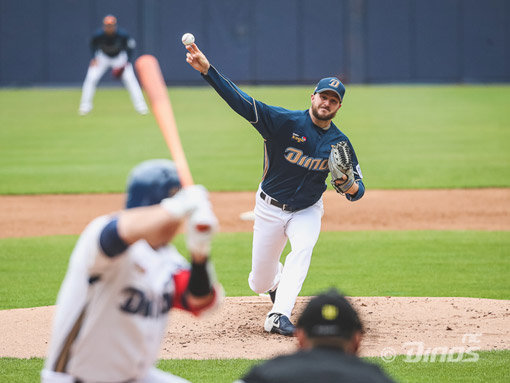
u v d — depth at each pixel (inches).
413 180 2279.8
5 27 4682.6
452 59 4805.6
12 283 1283.2
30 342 942.4
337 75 4793.3
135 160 2593.5
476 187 2174.0
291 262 968.9
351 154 971.9
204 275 440.5
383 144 2893.7
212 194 2114.9
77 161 2581.2
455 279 1280.8
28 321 1041.5
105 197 2081.7
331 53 4768.7
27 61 4719.5
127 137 3024.1
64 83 4744.1
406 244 1562.5
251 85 4783.5
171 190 442.9
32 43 4702.3
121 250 416.2
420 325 999.6
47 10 4667.8
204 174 2374.5
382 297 1151.6
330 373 380.8
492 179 2269.9
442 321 1017.5
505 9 4756.4
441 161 2561.5
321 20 4739.2
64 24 4685.0
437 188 2171.5
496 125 3312.0
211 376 802.2
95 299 447.8
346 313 408.8
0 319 1052.5
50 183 2245.3
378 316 1045.8
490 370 817.5
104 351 455.8
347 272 1341.0
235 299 1161.4
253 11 4714.6
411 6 4758.9
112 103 4067.4
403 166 2486.5
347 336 407.8
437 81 4832.7
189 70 4803.2
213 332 980.6
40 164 2532.0
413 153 2711.6
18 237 1648.6
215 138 3048.7
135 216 404.2
